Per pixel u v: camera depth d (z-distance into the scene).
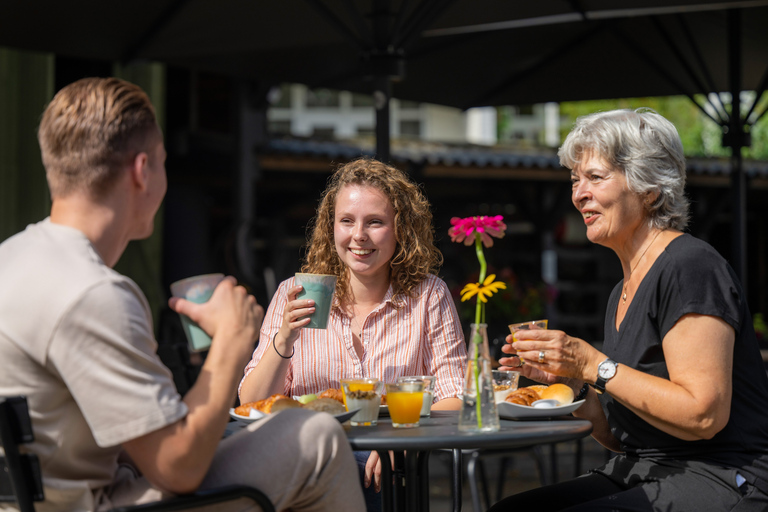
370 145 8.44
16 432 1.30
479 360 1.70
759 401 1.89
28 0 4.05
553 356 1.85
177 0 4.20
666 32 5.21
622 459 2.10
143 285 7.31
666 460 1.95
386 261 2.44
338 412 1.81
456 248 10.73
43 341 1.33
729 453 1.87
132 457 1.39
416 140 9.25
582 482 2.08
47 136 1.47
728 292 1.85
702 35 5.34
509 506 2.04
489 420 1.68
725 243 11.10
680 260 1.90
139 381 1.35
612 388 1.83
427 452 1.87
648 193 2.01
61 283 1.35
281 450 1.52
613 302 2.18
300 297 2.05
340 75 5.73
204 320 1.51
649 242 2.03
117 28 4.47
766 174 8.85
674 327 1.86
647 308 1.94
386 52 3.87
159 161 1.55
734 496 1.81
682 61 5.37
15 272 1.38
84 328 1.33
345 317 2.46
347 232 2.41
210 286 1.54
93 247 1.45
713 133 15.48
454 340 2.47
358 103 27.39
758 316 9.59
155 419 1.34
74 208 1.46
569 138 2.09
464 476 4.71
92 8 4.22
